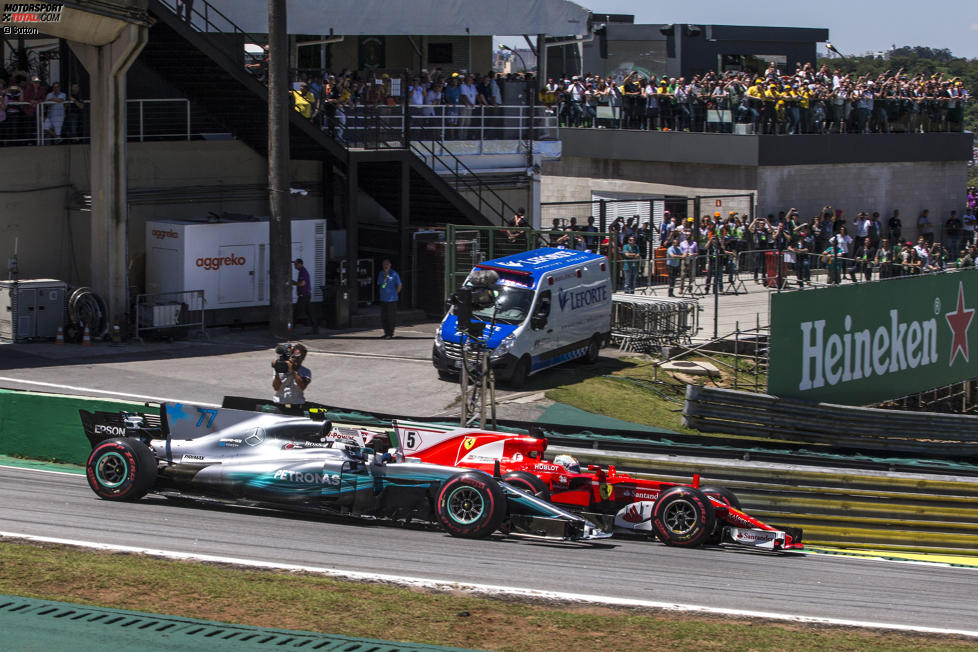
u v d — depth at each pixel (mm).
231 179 65438
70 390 43750
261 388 45938
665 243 75062
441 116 68875
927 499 37125
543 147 76250
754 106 84688
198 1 64062
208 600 20078
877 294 48781
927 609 24047
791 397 45250
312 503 28719
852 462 39062
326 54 79000
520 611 20719
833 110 88750
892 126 92938
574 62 111125
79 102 59219
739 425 44219
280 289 58250
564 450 37219
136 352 52938
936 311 52281
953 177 96938
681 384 51719
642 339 57219
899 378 50500
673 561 27109
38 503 28609
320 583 21844
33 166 57469
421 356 54562
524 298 48812
